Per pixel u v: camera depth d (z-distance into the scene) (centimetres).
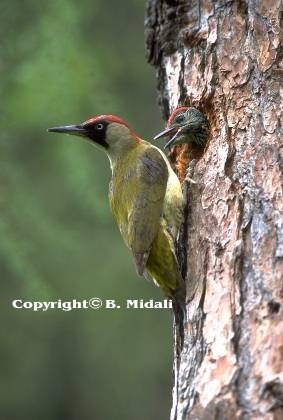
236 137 1033
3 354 1977
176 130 1122
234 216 980
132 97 1902
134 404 1936
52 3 1487
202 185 1035
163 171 1117
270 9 1077
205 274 977
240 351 888
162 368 1927
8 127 1544
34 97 1559
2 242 1352
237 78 1066
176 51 1166
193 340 941
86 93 1486
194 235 1022
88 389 1970
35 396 1998
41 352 1978
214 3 1118
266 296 903
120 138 1209
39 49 1479
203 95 1098
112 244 1875
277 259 918
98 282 1852
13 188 1404
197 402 884
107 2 1844
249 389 862
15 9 1487
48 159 1798
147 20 1214
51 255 1571
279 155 988
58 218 1738
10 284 1891
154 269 1058
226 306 926
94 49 1797
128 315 1914
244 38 1084
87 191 1430
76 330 1950
